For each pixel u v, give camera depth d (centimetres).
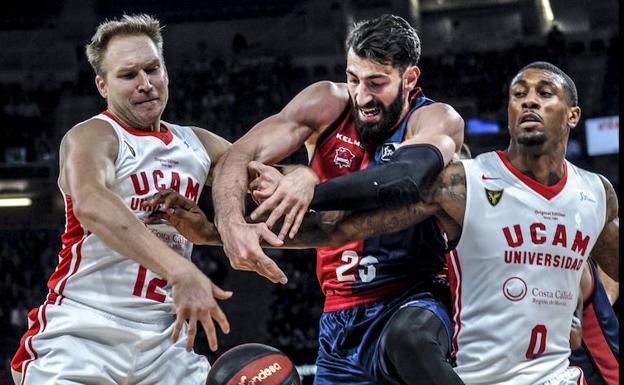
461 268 335
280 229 339
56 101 1986
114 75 341
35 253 1692
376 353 349
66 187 330
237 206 335
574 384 331
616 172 1766
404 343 323
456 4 2195
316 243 343
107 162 326
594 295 381
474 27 2189
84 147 325
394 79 360
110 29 345
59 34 2195
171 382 339
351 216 339
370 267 365
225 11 2231
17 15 2197
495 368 327
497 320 326
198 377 346
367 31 358
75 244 334
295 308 1494
